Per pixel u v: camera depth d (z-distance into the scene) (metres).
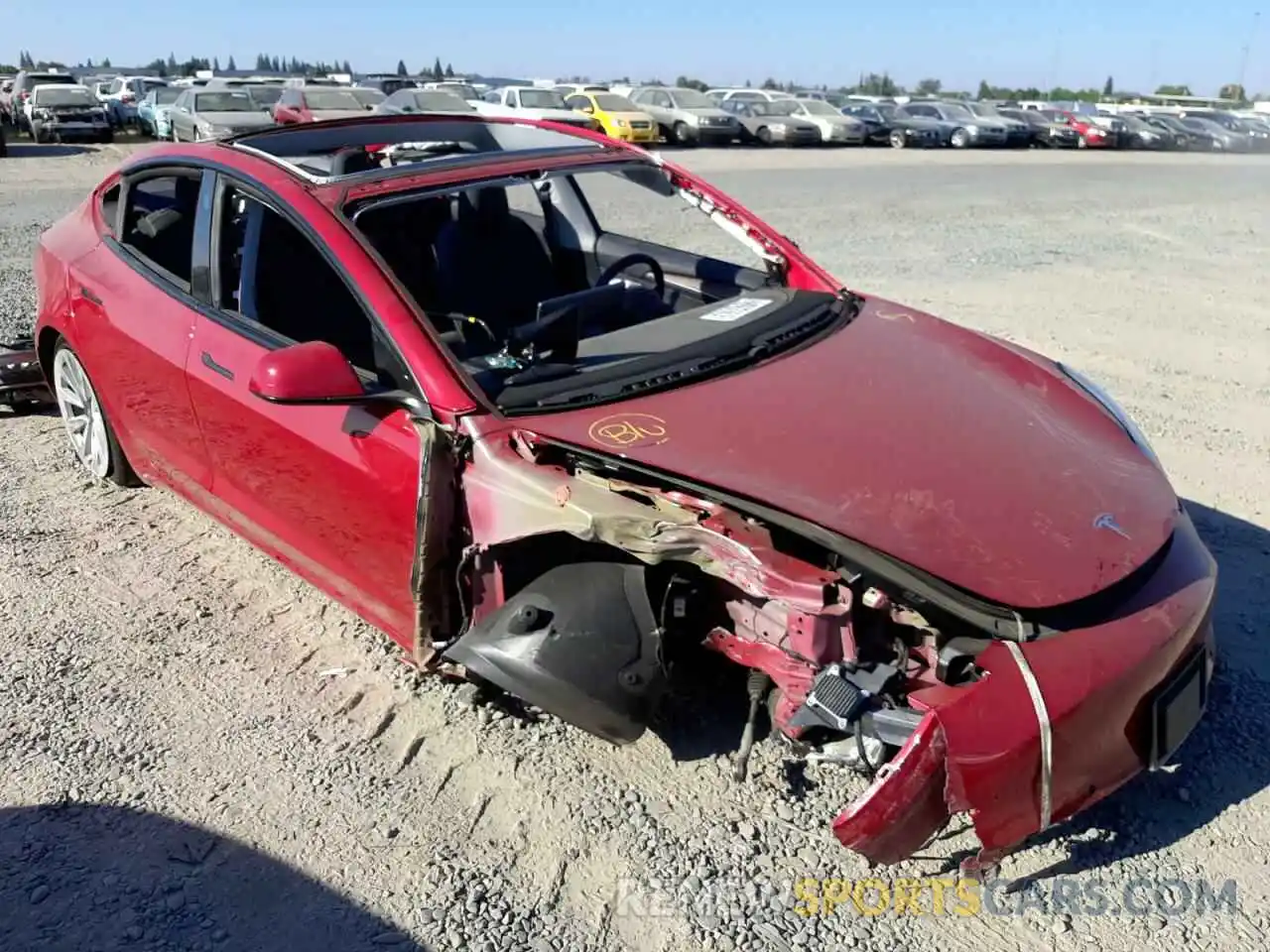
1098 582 2.61
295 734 3.21
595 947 2.49
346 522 3.30
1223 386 6.67
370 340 3.78
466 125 4.66
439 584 3.04
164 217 4.15
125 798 2.94
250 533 3.87
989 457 2.94
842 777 3.02
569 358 3.48
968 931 2.54
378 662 3.57
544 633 2.75
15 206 13.09
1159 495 3.05
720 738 3.18
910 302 8.84
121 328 4.13
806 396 3.16
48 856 2.73
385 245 3.89
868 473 2.79
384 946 2.49
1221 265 11.05
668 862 2.74
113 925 2.53
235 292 3.71
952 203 16.00
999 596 2.52
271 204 3.50
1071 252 11.62
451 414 2.95
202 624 3.80
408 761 3.10
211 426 3.75
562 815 2.89
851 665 2.58
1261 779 3.04
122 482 4.82
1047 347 7.49
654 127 26.77
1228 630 3.76
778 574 2.55
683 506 2.69
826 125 29.47
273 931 2.53
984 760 2.34
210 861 2.73
